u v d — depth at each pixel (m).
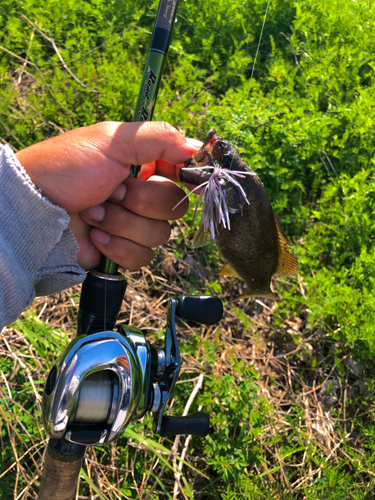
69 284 0.30
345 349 0.60
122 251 0.34
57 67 0.79
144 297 0.61
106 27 0.91
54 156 0.29
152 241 0.35
